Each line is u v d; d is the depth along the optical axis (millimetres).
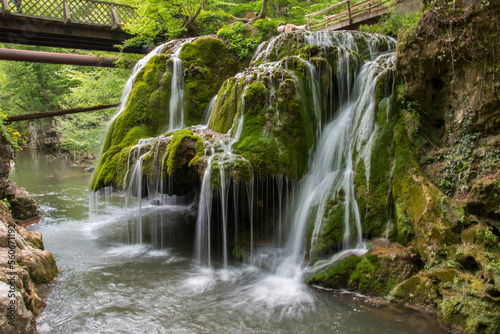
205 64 9984
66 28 13125
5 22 12078
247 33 11219
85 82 16859
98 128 17281
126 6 14359
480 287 4211
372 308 4898
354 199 6109
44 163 23000
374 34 9750
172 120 9242
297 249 6398
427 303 4703
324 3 20594
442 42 5457
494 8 4824
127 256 7145
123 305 5137
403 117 6164
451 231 4785
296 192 6758
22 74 24734
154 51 11273
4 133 6797
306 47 7551
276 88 6777
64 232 8680
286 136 6516
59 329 4492
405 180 5645
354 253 5637
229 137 6867
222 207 6227
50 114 11086
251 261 6562
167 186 7121
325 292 5395
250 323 4656
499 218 4652
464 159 5461
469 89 5363
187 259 6945
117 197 12664
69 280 5945
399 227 5578
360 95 7062
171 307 5086
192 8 13938
